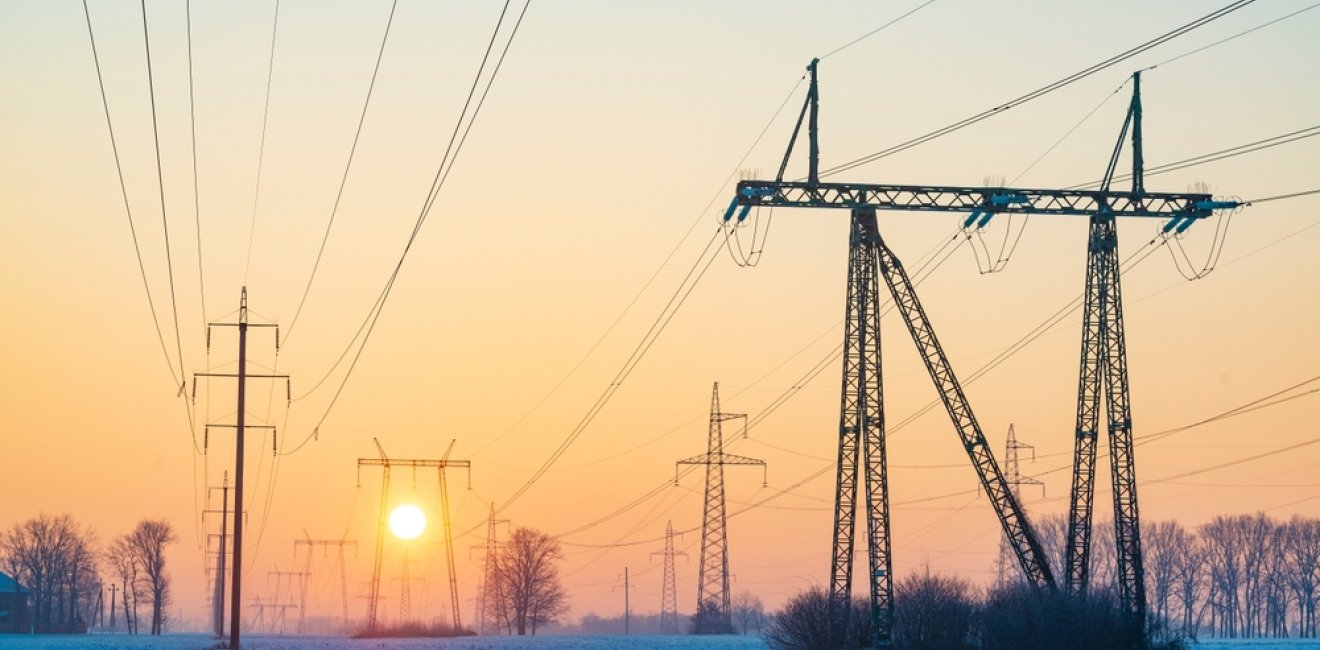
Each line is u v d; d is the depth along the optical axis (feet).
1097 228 246.68
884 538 230.89
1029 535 260.62
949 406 264.52
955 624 237.45
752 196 227.40
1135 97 246.27
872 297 234.58
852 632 237.25
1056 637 226.99
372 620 540.11
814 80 233.35
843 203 231.71
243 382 291.38
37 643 479.00
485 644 447.83
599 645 426.92
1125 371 245.65
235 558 286.25
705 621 534.78
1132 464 243.40
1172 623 267.39
